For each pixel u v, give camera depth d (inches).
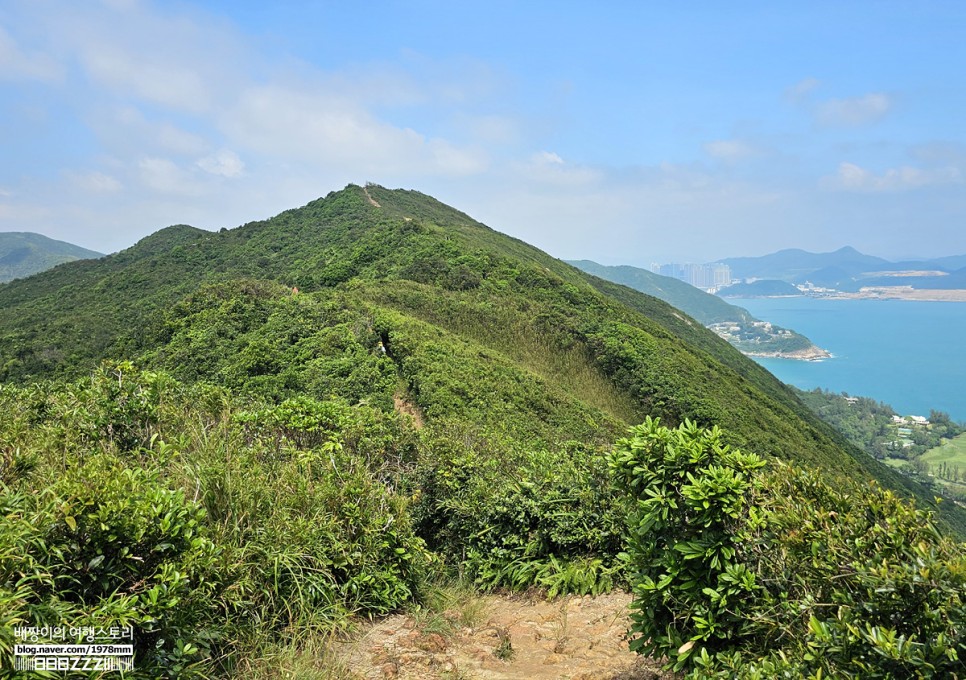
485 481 259.3
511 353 1630.2
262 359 1111.0
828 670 90.1
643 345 1700.3
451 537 246.7
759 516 116.6
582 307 1964.8
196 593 120.3
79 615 102.4
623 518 209.5
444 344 1295.5
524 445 518.3
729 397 1610.5
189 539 123.9
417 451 297.3
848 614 94.0
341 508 180.1
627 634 143.3
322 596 155.6
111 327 1560.0
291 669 128.0
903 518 110.0
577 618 180.4
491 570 225.6
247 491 168.6
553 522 222.1
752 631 109.2
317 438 257.6
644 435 131.8
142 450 201.3
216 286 1518.2
